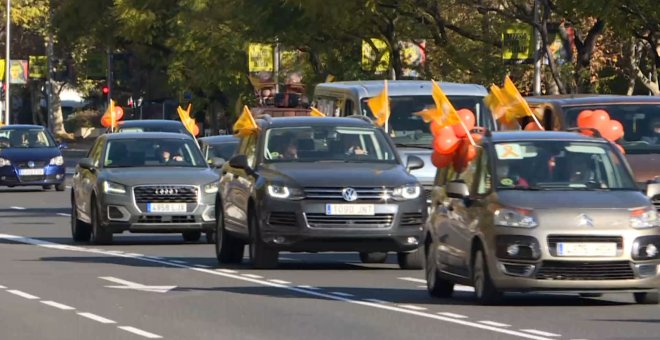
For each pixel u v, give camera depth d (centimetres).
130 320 3675
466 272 4047
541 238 3788
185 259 5722
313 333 3403
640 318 3662
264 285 4634
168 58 17262
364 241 5044
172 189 6400
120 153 6731
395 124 6619
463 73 12356
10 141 11494
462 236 4062
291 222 5028
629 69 12119
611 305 3988
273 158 5347
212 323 3606
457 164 4372
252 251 5222
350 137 5441
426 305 4031
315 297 4259
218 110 17750
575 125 5578
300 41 12694
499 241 3841
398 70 12288
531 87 12612
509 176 4028
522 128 6028
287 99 13362
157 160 6738
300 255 6022
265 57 14412
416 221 5094
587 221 3800
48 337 3353
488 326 3512
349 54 13088
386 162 5375
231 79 15125
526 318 3678
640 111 5619
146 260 5656
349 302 4112
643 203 3878
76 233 6756
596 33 10588
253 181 5203
